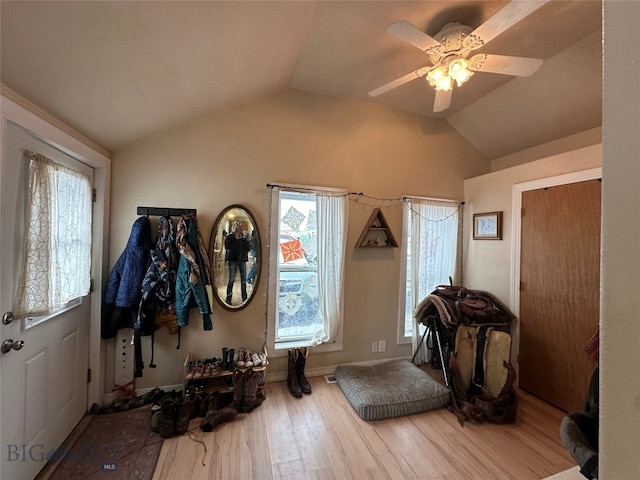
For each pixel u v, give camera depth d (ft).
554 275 7.64
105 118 5.81
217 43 5.30
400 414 6.87
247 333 8.21
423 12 5.62
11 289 4.20
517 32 6.19
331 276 8.75
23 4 3.13
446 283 10.25
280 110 8.53
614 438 1.30
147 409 6.86
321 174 8.95
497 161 10.85
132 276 6.72
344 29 6.14
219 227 7.97
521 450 5.84
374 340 9.51
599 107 7.53
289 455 5.60
